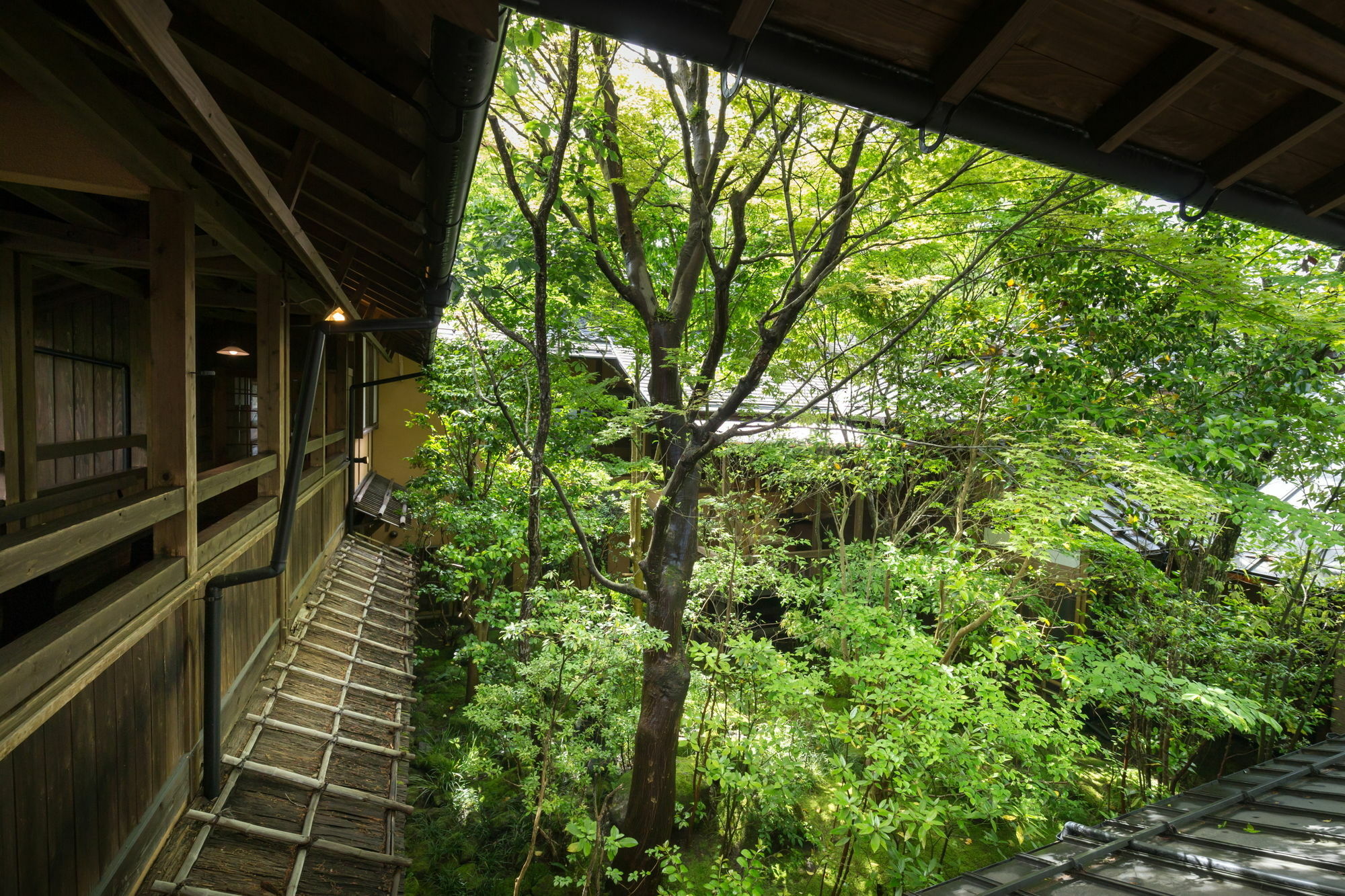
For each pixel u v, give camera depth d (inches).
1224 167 58.2
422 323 164.4
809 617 380.8
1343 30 42.4
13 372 155.6
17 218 148.5
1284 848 172.7
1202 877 155.4
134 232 157.8
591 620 207.2
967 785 230.7
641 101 259.1
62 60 80.4
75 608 93.1
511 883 242.8
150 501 108.8
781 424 182.9
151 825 118.9
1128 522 292.5
